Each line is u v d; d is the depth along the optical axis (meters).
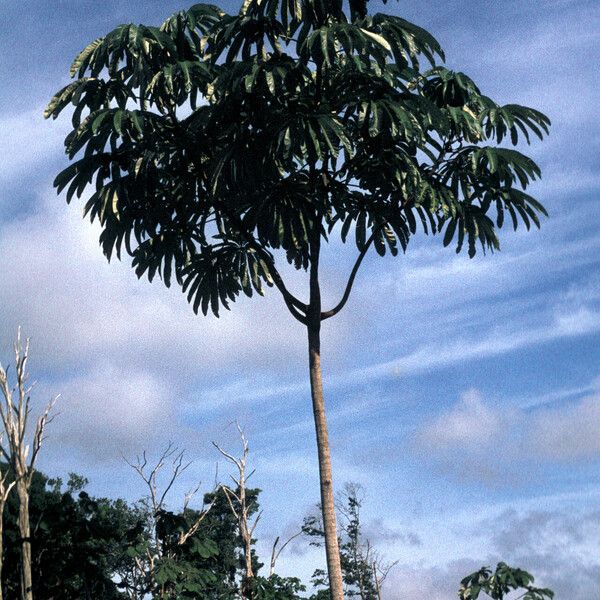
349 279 18.55
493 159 16.75
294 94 16.64
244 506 19.48
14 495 19.17
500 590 17.75
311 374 17.98
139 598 17.33
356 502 34.38
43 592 17.64
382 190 17.62
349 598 33.81
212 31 16.86
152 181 17.16
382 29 16.27
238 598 18.31
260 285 17.91
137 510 25.36
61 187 16.97
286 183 16.80
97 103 16.70
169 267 18.41
